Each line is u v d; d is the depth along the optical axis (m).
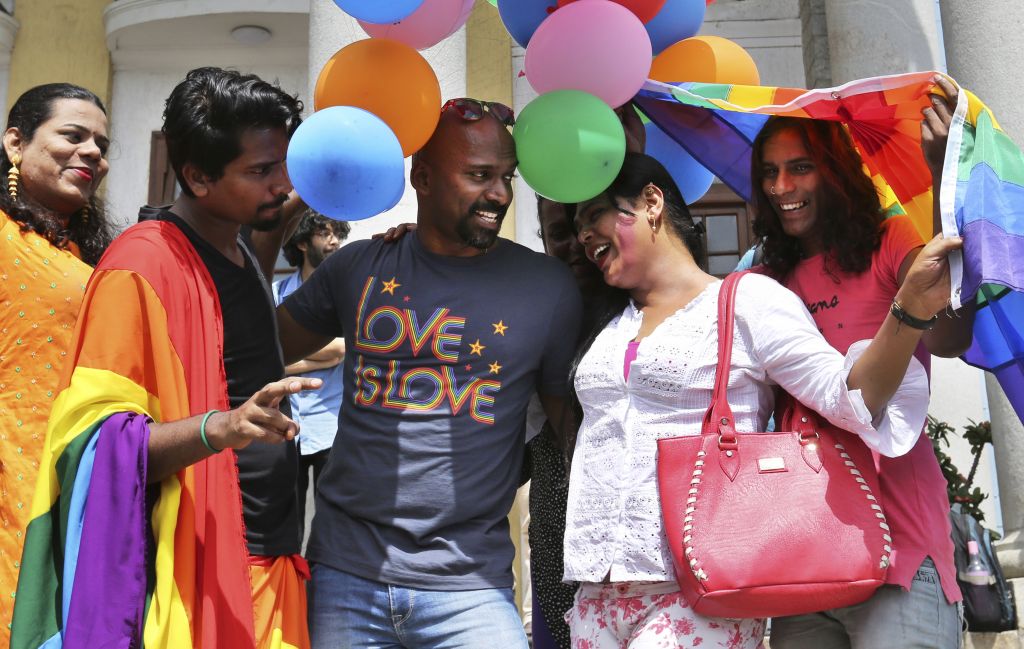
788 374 2.49
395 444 2.68
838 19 6.37
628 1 2.85
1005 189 2.38
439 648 2.60
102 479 2.20
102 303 2.34
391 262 2.86
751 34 7.39
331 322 3.00
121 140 7.75
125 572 2.17
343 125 2.41
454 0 2.80
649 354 2.58
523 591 5.43
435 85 2.68
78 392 2.26
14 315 2.86
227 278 2.64
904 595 2.46
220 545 2.34
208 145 2.51
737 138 3.07
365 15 2.62
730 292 2.57
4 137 3.08
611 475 2.56
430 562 2.61
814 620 2.67
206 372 2.44
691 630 2.44
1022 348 2.54
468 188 2.71
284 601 2.58
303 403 4.66
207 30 7.60
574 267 3.02
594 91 2.72
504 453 2.72
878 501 2.45
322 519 2.76
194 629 2.27
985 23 4.77
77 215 3.20
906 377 2.45
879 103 2.62
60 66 7.73
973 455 6.20
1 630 2.71
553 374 2.88
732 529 2.38
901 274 2.61
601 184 2.65
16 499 2.79
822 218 2.70
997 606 4.46
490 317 2.74
